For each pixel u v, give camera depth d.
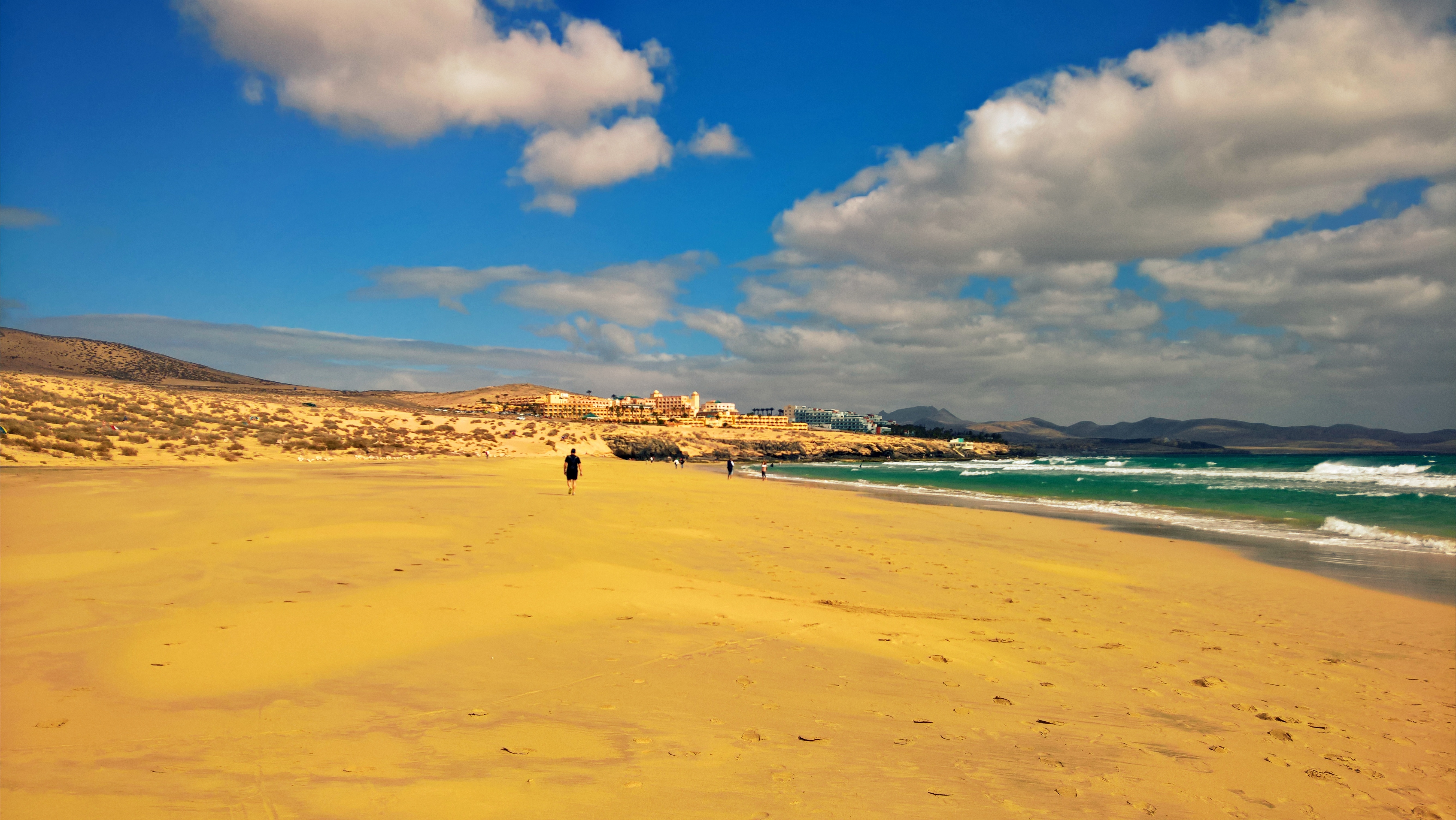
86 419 45.69
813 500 33.72
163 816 3.38
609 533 16.41
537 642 7.15
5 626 6.97
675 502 26.67
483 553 12.16
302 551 11.59
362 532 13.59
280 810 3.50
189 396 65.38
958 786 4.58
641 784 4.16
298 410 72.75
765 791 4.22
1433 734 6.49
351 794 3.75
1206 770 5.33
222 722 4.75
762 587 11.57
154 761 4.08
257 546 11.79
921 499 37.34
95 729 4.55
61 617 7.32
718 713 5.57
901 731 5.54
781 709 5.78
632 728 5.11
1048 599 12.23
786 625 8.62
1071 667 8.00
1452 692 7.83
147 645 6.40
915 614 10.26
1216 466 97.56
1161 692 7.32
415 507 18.73
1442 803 5.04
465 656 6.56
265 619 7.31
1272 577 15.50
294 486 24.80
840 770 4.66
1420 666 8.93
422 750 4.44
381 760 4.25
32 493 20.11
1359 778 5.40
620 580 10.69
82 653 6.16
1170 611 11.78
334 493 22.23
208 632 6.82
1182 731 6.20
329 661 6.19
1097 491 43.53
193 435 48.38
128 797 3.57
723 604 9.56
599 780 4.17
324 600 8.24
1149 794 4.79
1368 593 13.76
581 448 94.25
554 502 22.89
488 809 3.67
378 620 7.45
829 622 9.03
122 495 19.64
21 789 3.61
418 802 3.70
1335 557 18.33
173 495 20.11
